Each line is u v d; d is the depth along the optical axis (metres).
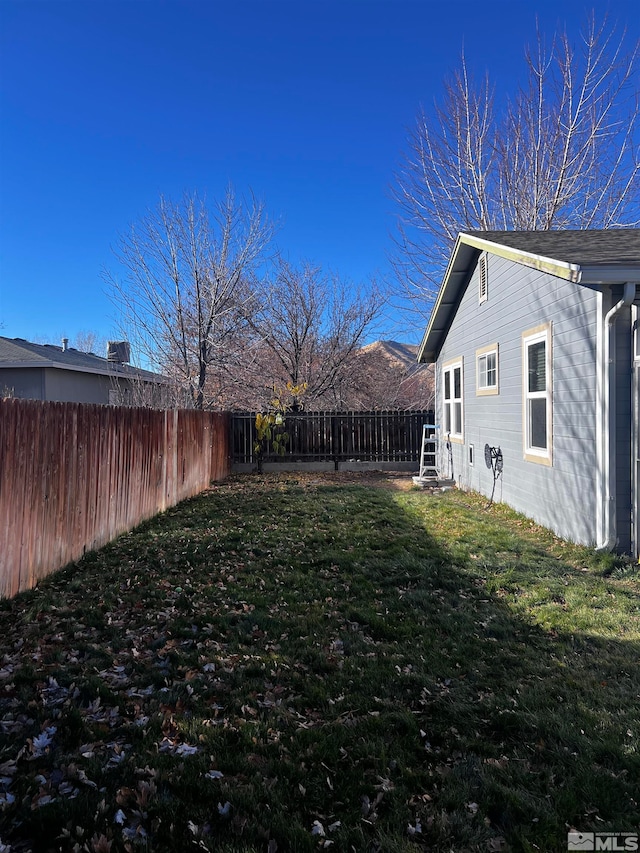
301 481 11.61
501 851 1.84
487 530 6.47
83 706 2.69
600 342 5.27
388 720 2.57
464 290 10.49
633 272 4.84
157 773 2.19
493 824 1.96
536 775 2.19
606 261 4.90
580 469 5.74
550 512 6.52
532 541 6.07
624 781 2.15
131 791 2.09
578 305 5.73
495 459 8.57
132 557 5.38
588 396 5.55
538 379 6.98
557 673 3.03
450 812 2.01
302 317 19.91
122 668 3.09
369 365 21.88
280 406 14.88
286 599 4.19
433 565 5.02
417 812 2.01
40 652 3.27
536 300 6.88
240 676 2.98
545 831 1.91
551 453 6.45
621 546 5.23
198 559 5.24
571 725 2.52
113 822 1.94
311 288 20.03
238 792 2.08
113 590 4.36
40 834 1.89
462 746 2.38
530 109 16.17
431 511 7.70
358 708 2.68
